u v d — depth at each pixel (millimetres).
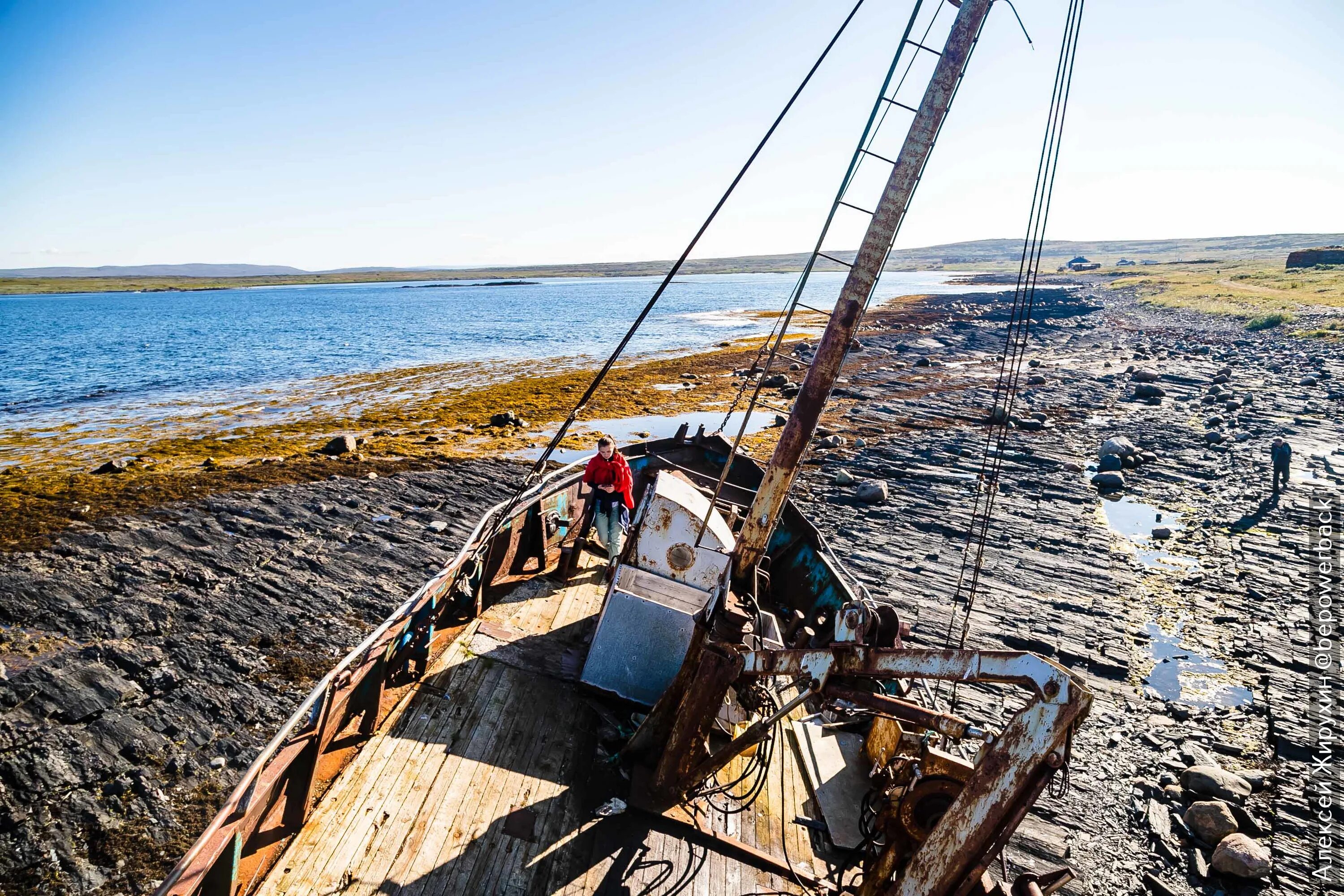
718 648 5434
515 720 6676
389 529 18906
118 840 9766
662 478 7977
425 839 5297
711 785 6176
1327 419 29203
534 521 9977
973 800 3391
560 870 5242
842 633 4617
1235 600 15242
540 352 56250
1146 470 24297
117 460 23594
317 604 15148
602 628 6969
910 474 23891
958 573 16609
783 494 6004
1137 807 9586
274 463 23875
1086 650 13328
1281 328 52656
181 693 12297
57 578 15539
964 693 12125
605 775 6164
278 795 5051
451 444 27219
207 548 17297
